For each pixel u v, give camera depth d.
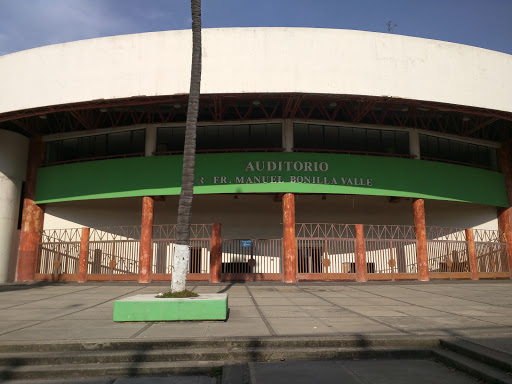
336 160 19.38
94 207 22.62
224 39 16.11
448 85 16.78
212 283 17.75
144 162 19.59
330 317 8.58
